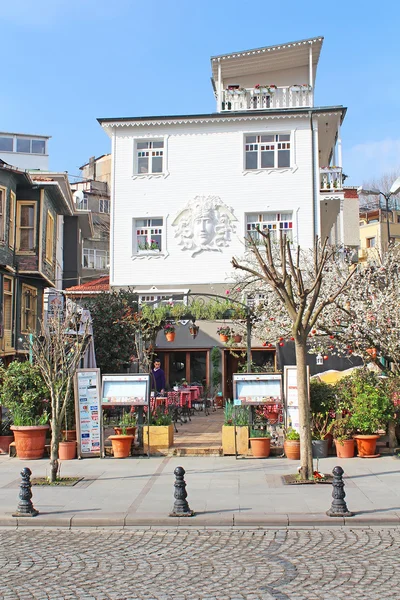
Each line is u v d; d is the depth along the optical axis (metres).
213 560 7.42
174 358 25.81
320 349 17.39
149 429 14.50
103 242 52.12
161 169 26.88
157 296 26.05
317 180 26.03
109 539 8.49
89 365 16.97
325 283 17.14
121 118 26.61
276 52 28.75
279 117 26.23
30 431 14.16
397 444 14.12
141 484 11.49
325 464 12.89
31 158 41.03
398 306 15.65
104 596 6.23
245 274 22.17
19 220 25.66
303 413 11.67
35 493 10.88
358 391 13.90
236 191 26.27
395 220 51.59
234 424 14.11
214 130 26.64
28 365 14.75
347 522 8.99
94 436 14.30
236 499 10.23
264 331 19.33
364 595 6.14
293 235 25.80
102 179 59.12
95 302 22.52
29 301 27.34
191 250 26.11
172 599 6.12
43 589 6.46
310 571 6.93
